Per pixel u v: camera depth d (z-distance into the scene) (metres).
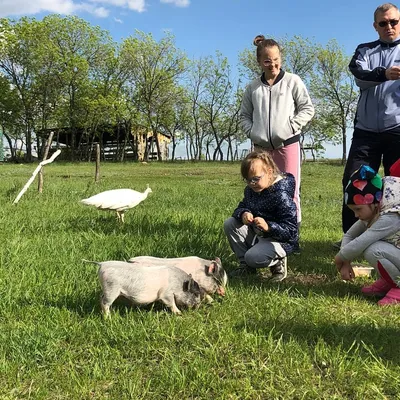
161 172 27.11
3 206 8.54
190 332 3.26
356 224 4.43
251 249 4.55
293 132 5.23
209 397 2.56
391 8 5.00
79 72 50.66
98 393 2.62
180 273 3.69
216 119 62.41
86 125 52.69
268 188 4.56
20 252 5.22
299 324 3.43
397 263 3.92
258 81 5.44
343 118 52.09
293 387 2.62
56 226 6.77
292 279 4.75
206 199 10.87
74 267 4.68
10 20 50.72
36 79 50.91
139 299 3.50
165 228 6.58
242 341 3.11
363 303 3.97
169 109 57.16
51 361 2.95
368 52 5.15
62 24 50.75
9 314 3.61
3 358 2.94
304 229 7.25
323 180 21.08
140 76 54.78
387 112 5.07
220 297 4.03
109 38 52.81
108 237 5.96
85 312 3.69
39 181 10.94
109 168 32.78
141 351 3.04
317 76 52.47
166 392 2.60
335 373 2.74
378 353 2.99
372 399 2.54
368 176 4.02
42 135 53.22
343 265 4.27
